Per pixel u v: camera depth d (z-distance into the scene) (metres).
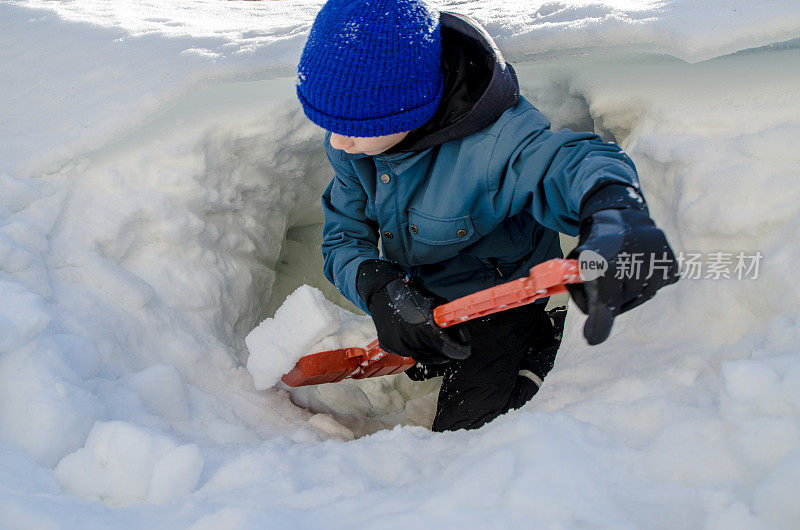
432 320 1.06
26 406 0.96
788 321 0.87
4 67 1.73
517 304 0.91
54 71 1.68
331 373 1.32
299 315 1.22
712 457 0.73
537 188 1.08
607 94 1.43
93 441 0.91
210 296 1.47
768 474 0.66
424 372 1.61
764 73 1.31
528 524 0.68
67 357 1.09
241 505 0.81
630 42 1.29
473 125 1.10
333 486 0.85
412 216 1.25
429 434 1.04
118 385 1.14
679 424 0.78
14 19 1.93
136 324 1.32
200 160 1.53
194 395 1.25
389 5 0.99
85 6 2.04
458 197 1.18
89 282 1.32
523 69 1.58
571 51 1.36
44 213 1.38
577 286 0.80
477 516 0.70
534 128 1.11
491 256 1.36
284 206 1.78
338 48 0.98
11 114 1.58
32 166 1.43
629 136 1.42
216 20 1.96
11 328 1.00
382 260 1.23
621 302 0.76
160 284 1.42
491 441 0.83
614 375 1.01
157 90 1.49
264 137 1.59
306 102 1.04
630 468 0.75
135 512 0.80
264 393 1.36
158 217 1.45
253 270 1.66
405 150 1.13
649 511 0.69
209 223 1.56
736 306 0.99
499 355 1.42
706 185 1.13
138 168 1.49
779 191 1.04
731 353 0.91
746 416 0.74
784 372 0.76
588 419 0.86
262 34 1.70
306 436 1.17
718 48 1.19
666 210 1.22
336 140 1.09
